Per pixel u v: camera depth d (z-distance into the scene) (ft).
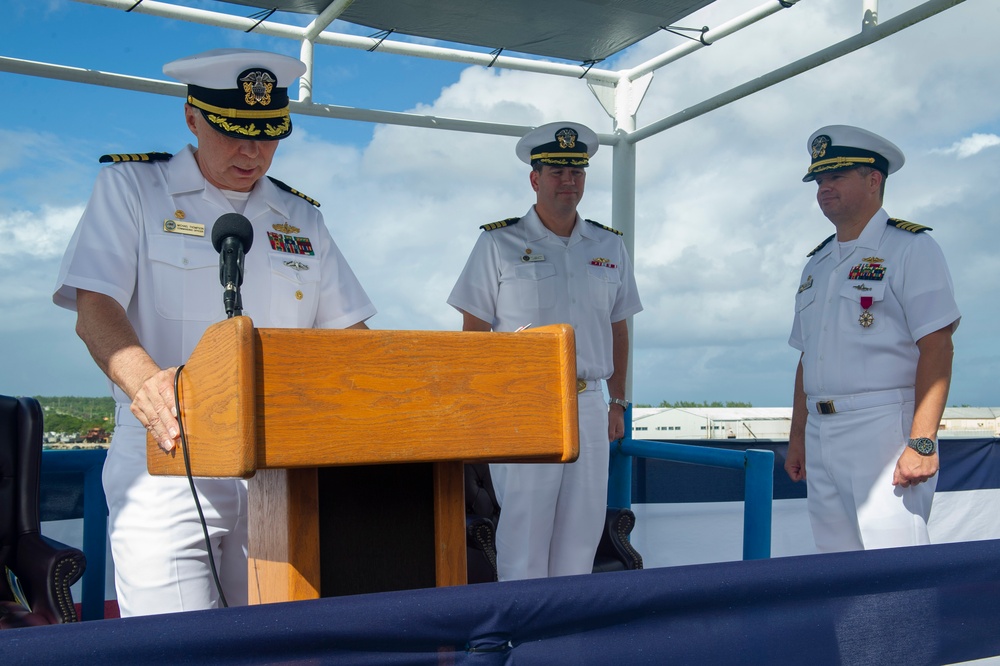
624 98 14.15
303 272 6.62
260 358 3.28
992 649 4.06
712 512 14.74
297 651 2.93
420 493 4.13
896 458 8.84
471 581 11.57
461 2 11.26
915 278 8.80
